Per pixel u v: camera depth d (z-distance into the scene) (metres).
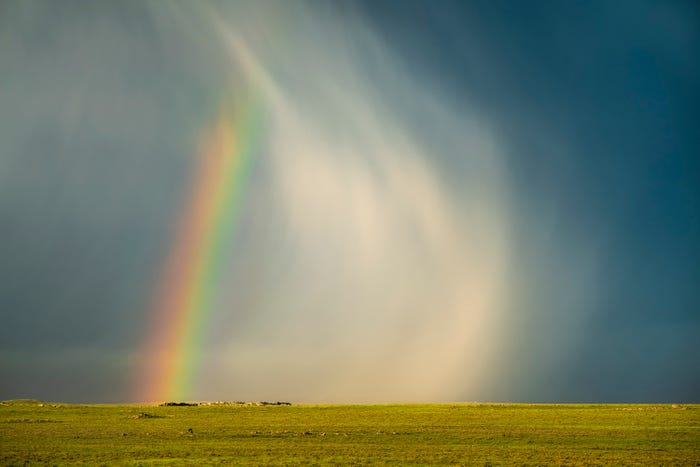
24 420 97.00
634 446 65.56
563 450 62.19
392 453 59.22
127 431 80.19
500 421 96.38
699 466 52.75
